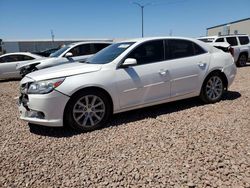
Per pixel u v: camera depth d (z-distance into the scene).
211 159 3.61
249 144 4.03
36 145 4.42
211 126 4.82
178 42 5.87
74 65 5.39
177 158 3.71
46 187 3.23
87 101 4.88
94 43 11.24
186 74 5.79
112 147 4.17
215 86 6.28
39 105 4.66
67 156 3.97
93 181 3.29
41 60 11.01
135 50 5.38
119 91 5.11
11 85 12.19
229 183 3.08
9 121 5.80
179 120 5.22
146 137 4.47
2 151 4.25
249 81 9.49
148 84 5.37
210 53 6.21
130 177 3.32
